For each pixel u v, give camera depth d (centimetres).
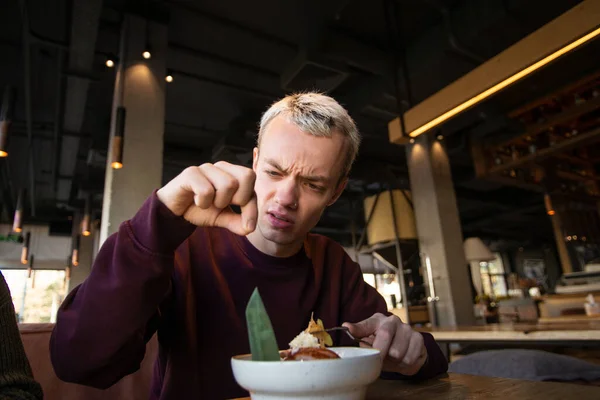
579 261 764
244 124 644
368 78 565
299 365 44
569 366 161
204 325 92
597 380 154
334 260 117
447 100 301
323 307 105
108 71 525
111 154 364
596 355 285
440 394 72
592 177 740
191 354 87
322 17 447
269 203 85
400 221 733
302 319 99
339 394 45
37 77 548
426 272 602
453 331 228
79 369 64
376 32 489
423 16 472
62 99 570
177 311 91
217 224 64
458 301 566
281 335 95
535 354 167
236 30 462
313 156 82
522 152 636
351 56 481
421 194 634
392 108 586
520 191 1130
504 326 246
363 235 802
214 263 98
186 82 566
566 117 521
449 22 450
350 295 116
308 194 85
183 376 85
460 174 955
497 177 668
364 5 445
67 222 1217
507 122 618
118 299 62
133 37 410
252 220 61
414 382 85
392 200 743
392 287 1464
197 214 64
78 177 913
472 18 430
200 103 623
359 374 46
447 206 618
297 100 89
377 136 704
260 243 98
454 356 378
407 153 673
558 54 241
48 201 1095
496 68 267
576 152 700
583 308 477
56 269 1200
